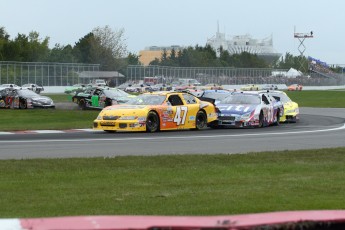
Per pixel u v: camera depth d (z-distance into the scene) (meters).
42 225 6.23
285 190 16.34
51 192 15.74
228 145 30.20
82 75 148.25
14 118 53.62
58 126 42.47
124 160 22.47
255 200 14.77
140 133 37.69
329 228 6.81
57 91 141.75
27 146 28.61
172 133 38.00
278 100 51.03
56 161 21.97
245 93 46.41
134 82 166.50
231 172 19.94
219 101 47.31
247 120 43.38
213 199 14.85
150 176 18.78
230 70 195.75
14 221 6.36
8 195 15.21
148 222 6.41
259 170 20.52
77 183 17.31
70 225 6.23
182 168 20.77
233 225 6.39
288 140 33.41
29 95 69.25
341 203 14.46
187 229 6.27
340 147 28.50
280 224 6.60
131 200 14.67
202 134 37.41
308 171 20.47
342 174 19.72
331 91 170.50
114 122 37.59
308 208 13.80
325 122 51.88
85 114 58.84
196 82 171.25
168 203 14.30
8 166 20.53
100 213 13.10
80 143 30.42
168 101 39.88
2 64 132.12
